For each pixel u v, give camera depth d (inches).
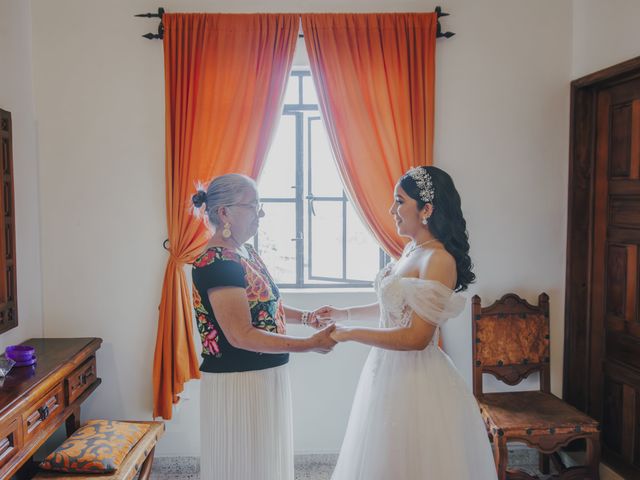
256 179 121.6
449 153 126.8
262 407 79.3
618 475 114.8
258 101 120.0
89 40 120.6
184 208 119.9
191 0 120.9
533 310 122.5
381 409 85.2
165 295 121.0
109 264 124.0
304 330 128.1
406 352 86.1
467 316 129.3
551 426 104.3
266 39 119.6
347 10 122.3
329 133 121.6
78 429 107.1
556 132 128.0
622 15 110.3
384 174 122.6
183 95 119.2
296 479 121.5
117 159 122.4
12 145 110.4
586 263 126.8
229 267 76.1
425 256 84.4
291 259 133.9
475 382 120.1
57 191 122.3
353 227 133.6
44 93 120.7
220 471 79.4
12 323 109.0
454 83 125.6
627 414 116.3
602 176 123.0
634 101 112.1
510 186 128.2
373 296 128.1
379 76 121.3
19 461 82.7
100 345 120.6
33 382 90.5
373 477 82.8
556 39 126.5
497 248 129.1
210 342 78.6
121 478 91.7
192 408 126.0
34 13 119.4
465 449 83.7
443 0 124.2
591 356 127.0
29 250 118.1
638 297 112.9
